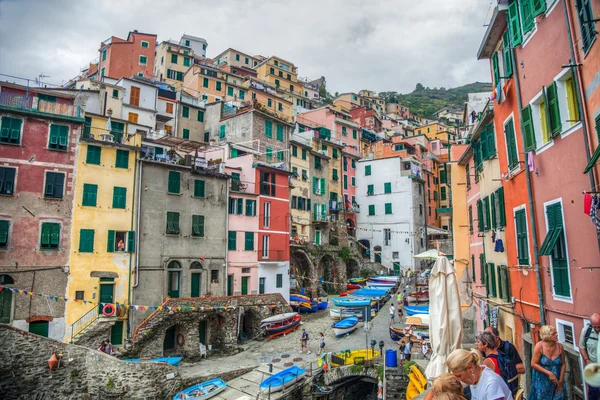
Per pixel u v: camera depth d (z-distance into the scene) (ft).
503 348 29.99
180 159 130.41
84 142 107.65
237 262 136.67
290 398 89.30
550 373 26.71
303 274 175.32
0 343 81.30
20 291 86.53
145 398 86.99
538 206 47.83
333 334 128.57
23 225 97.66
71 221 103.81
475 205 87.15
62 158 104.73
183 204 124.06
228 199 136.15
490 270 72.49
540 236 47.42
